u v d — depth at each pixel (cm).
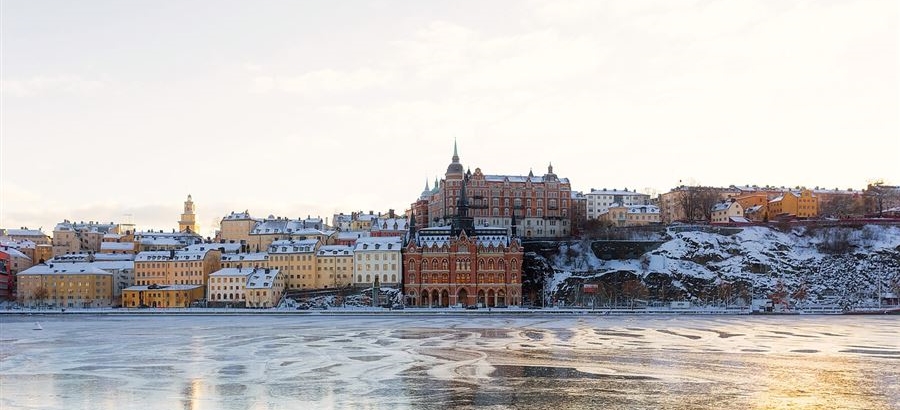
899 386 11394
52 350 16075
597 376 12238
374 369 13075
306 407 10112
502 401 10369
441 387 11350
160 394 11025
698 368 13038
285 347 16388
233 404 10325
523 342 17125
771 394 10806
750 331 19975
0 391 11306
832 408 9962
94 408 10181
